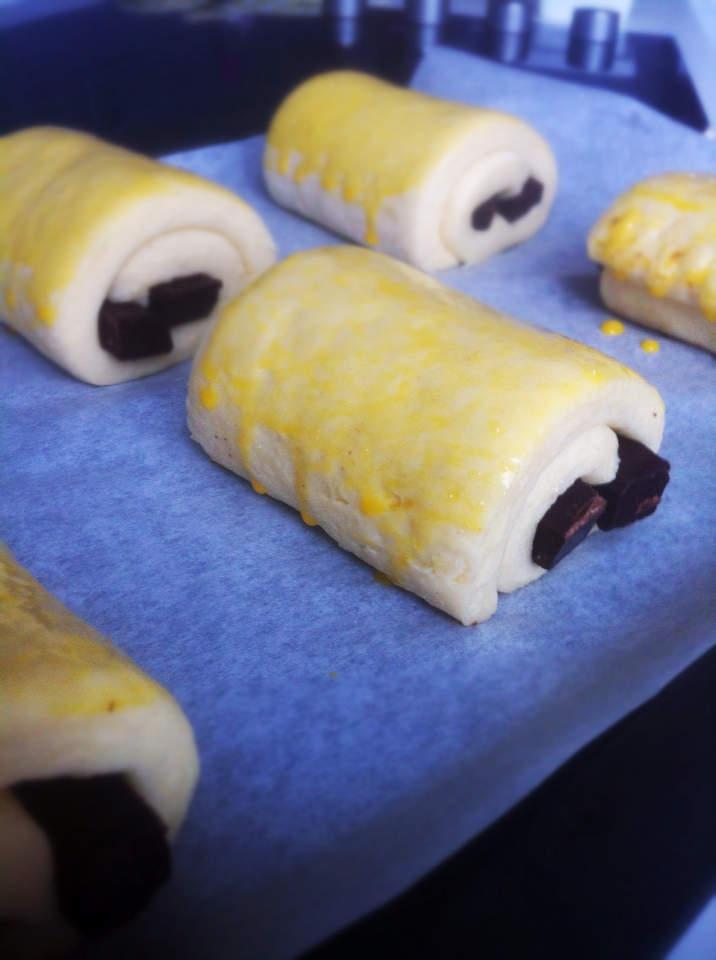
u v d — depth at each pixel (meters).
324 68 0.38
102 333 0.22
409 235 0.26
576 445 0.17
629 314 0.25
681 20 0.39
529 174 0.28
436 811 0.13
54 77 0.37
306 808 0.13
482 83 0.34
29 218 0.22
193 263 0.23
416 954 0.11
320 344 0.18
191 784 0.13
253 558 0.18
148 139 0.34
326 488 0.17
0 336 0.24
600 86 0.37
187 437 0.21
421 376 0.17
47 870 0.11
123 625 0.16
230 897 0.12
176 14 0.42
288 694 0.15
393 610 0.17
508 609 0.17
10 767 0.12
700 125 0.35
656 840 0.13
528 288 0.26
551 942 0.12
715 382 0.23
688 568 0.18
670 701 0.15
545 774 0.13
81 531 0.18
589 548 0.18
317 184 0.28
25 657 0.13
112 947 0.12
